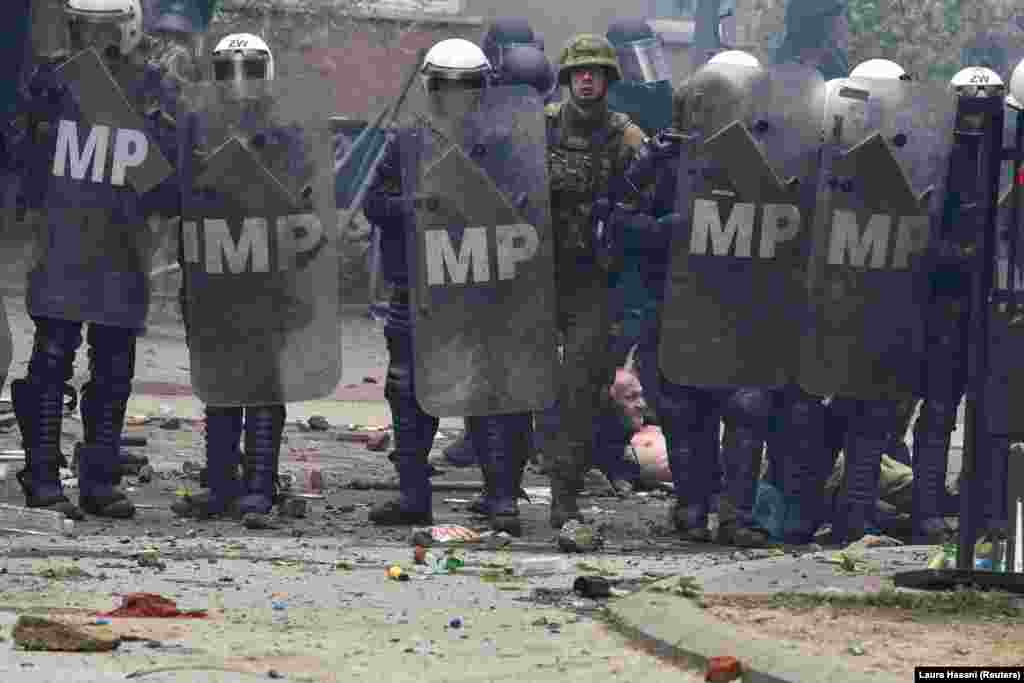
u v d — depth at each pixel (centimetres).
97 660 1429
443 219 2442
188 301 2500
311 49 6012
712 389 2473
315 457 3388
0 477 2841
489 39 3228
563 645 1570
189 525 2473
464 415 2450
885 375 2472
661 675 1442
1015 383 1808
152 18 4153
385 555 2208
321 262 2505
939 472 2500
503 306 2450
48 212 2500
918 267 2469
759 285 2448
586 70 2447
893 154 2448
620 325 2656
